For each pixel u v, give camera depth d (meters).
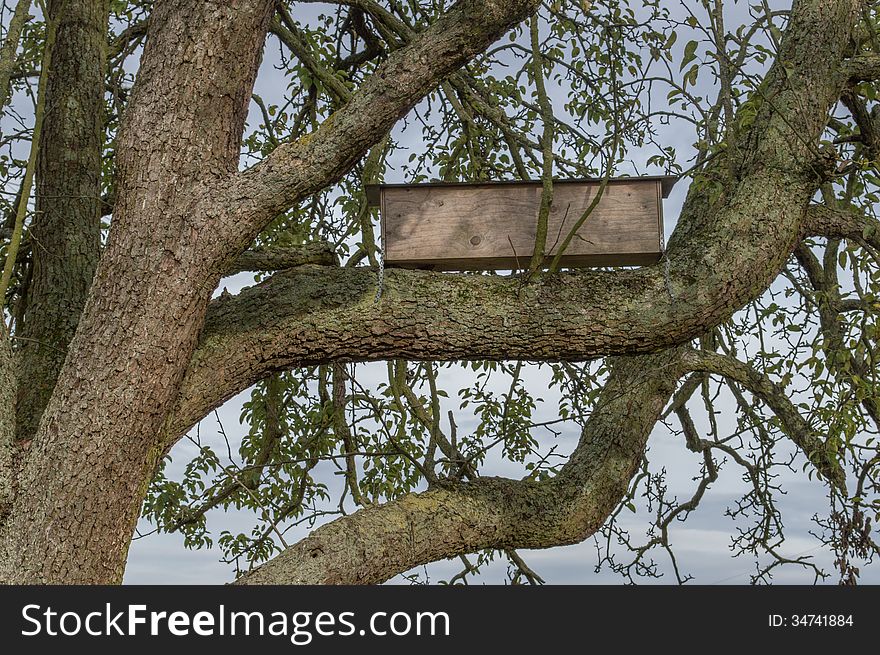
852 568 3.41
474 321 2.83
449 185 2.78
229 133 2.69
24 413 3.07
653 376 4.08
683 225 3.82
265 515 2.94
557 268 2.93
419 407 3.65
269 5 2.72
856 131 3.96
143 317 2.51
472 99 4.34
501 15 2.59
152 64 2.68
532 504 3.55
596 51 4.46
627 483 3.87
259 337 2.84
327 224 4.40
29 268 3.67
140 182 2.60
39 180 3.60
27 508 2.46
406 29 3.95
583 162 4.30
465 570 4.20
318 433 4.38
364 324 2.83
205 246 2.56
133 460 2.53
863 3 3.48
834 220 3.59
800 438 3.93
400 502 3.31
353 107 2.64
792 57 3.37
